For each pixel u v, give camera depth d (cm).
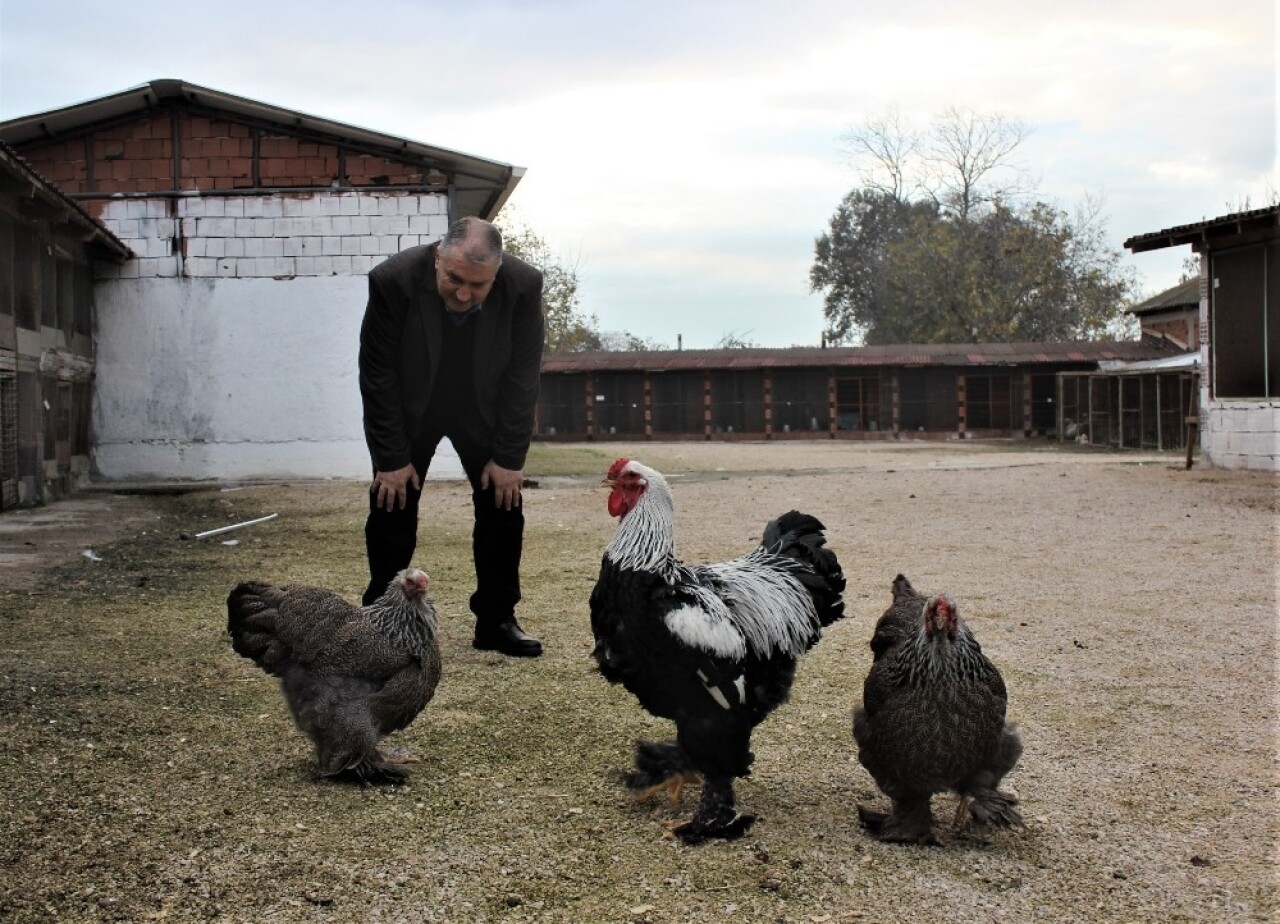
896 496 1645
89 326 1931
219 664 699
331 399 1986
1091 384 3353
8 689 630
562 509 1538
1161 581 957
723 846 445
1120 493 1603
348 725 494
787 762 540
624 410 4219
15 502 1577
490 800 490
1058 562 1058
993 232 5600
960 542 1194
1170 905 394
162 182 1944
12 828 446
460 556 1127
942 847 443
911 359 3984
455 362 696
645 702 468
